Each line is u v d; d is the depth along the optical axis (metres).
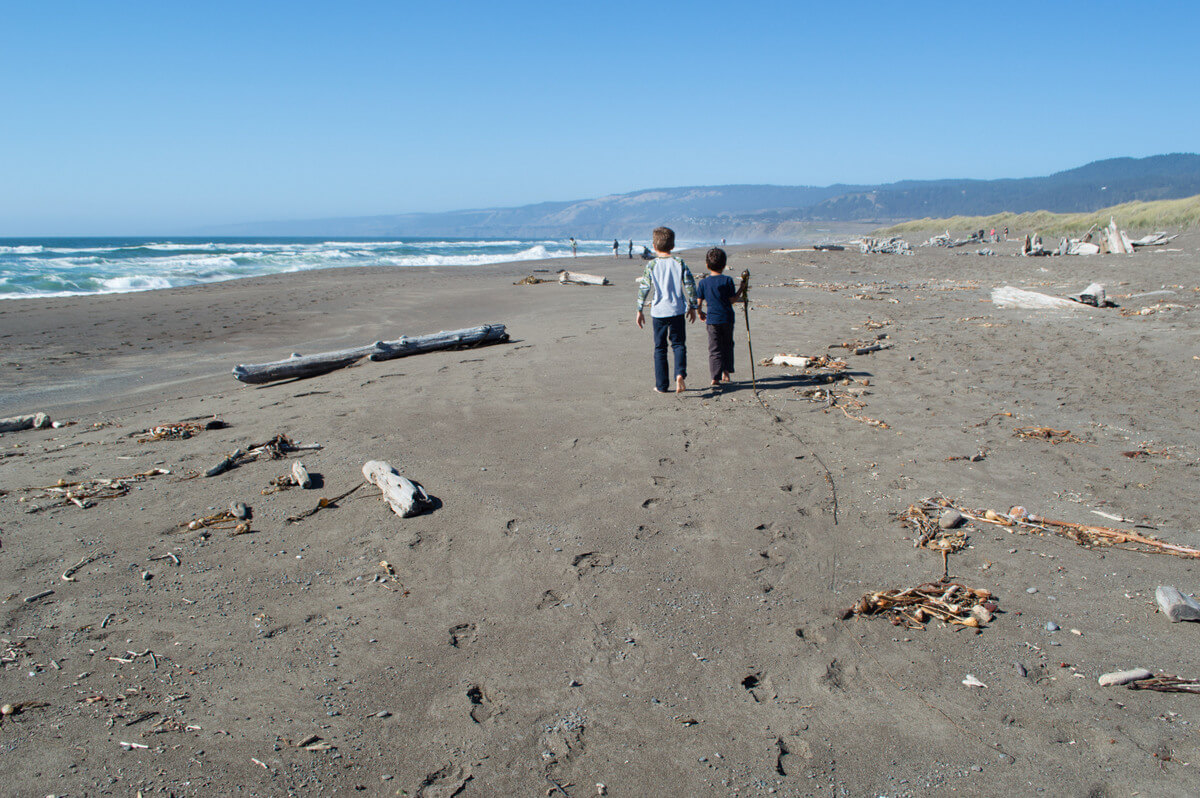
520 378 7.92
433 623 3.16
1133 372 8.08
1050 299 14.09
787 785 2.29
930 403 6.84
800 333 11.03
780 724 2.58
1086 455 5.34
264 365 8.52
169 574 3.54
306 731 2.47
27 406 7.98
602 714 2.61
